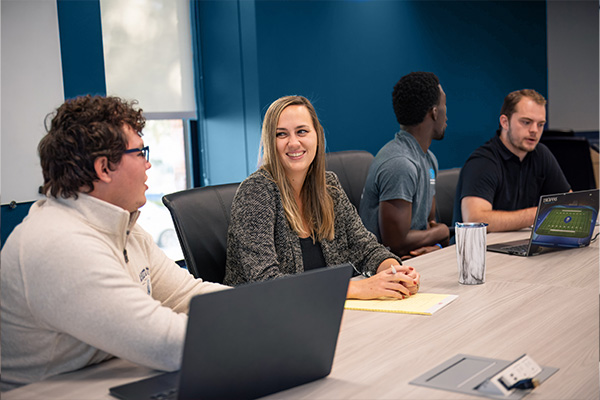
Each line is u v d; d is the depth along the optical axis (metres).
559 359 1.17
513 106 2.91
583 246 2.23
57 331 1.18
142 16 3.60
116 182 1.27
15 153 2.83
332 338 1.11
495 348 1.24
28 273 1.14
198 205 2.04
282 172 2.00
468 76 5.55
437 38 5.15
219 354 0.97
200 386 0.97
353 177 3.03
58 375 1.18
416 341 1.29
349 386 1.08
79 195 1.25
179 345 1.13
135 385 1.09
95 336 1.12
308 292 1.05
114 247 1.27
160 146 3.85
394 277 1.65
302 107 2.01
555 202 2.10
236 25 3.77
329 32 4.17
